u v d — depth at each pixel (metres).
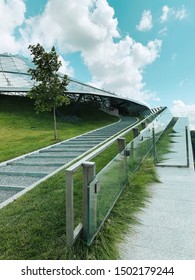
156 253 2.74
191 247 2.84
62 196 4.38
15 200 4.38
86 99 34.75
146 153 7.01
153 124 8.57
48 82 12.95
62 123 24.27
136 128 6.94
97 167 6.12
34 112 26.72
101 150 3.36
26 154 9.27
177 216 3.65
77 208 3.72
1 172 7.05
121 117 39.50
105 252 2.67
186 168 6.56
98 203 3.00
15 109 26.59
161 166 6.75
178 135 12.08
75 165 2.68
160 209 3.92
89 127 23.06
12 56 36.78
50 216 3.56
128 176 4.80
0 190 5.84
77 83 33.62
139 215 3.69
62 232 3.06
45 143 11.58
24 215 3.69
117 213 3.57
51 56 12.80
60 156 8.73
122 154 4.39
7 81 27.84
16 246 2.85
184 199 4.34
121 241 2.95
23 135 15.82
